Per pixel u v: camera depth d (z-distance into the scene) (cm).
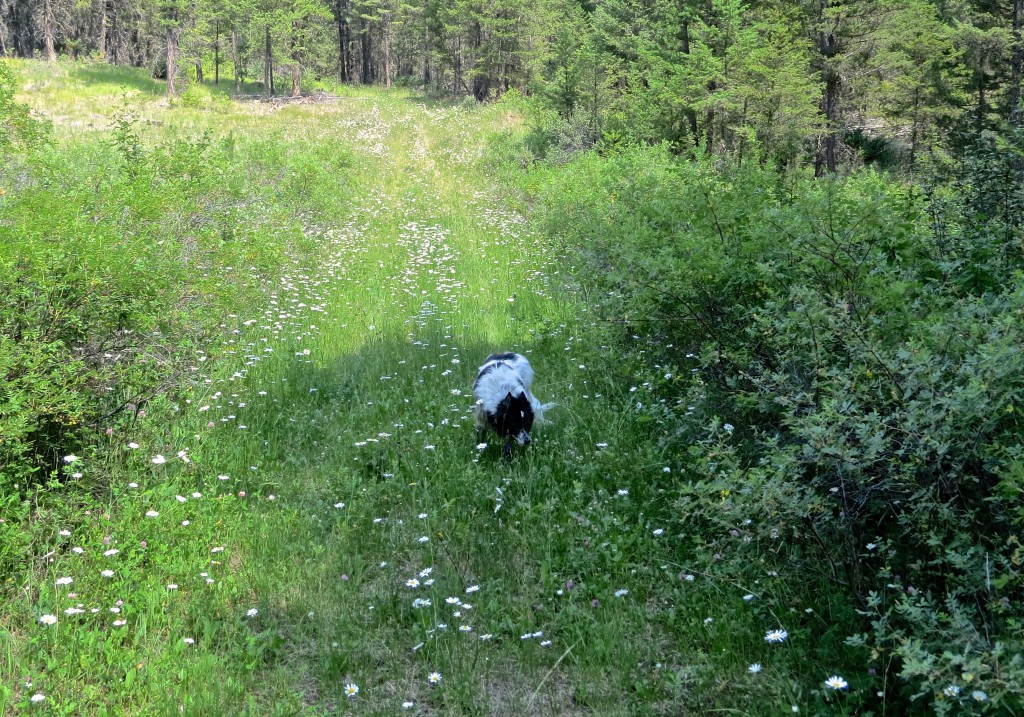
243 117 3503
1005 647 311
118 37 5828
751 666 376
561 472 614
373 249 1480
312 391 773
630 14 3025
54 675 380
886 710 358
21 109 959
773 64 2172
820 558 443
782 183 809
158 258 633
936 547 375
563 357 871
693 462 583
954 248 596
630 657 416
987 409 346
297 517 555
